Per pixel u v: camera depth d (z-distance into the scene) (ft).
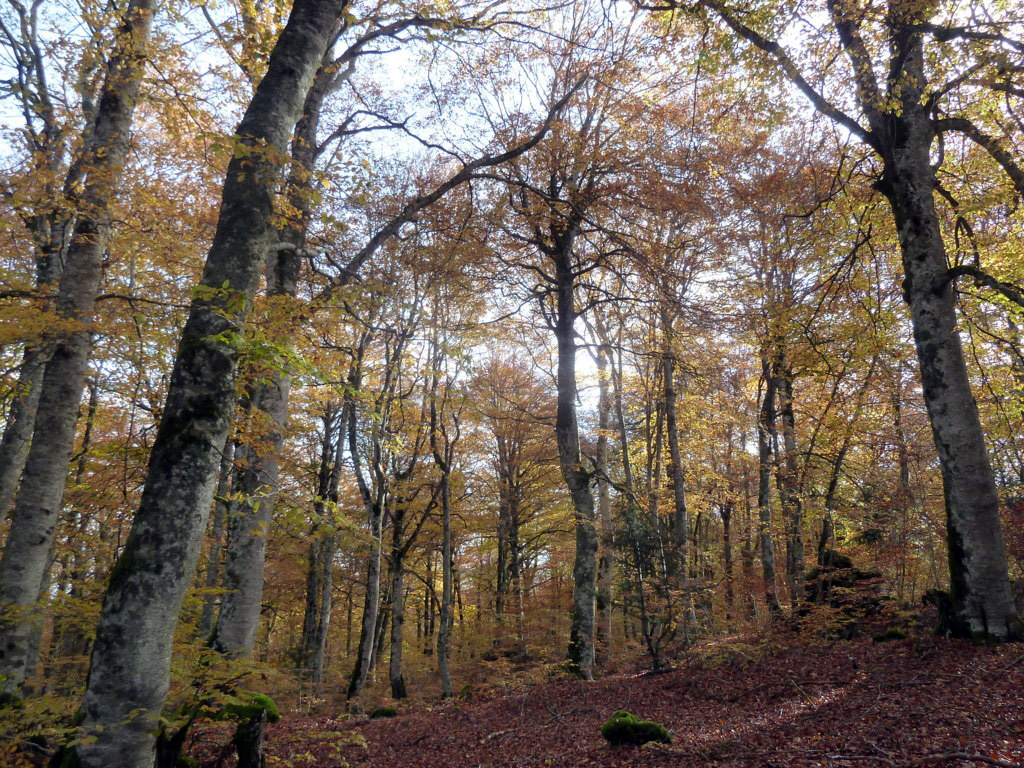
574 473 45.29
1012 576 32.81
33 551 20.12
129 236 23.75
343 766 25.89
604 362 62.13
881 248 41.24
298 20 15.49
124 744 10.38
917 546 37.96
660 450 63.21
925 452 42.80
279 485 17.06
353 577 62.08
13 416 27.71
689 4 28.48
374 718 40.55
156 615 11.06
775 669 30.45
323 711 45.39
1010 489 38.09
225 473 18.70
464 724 32.65
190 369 12.32
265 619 68.13
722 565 61.21
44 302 22.58
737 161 42.52
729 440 62.18
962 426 25.79
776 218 39.37
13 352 29.84
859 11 24.99
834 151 37.45
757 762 17.65
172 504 11.54
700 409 58.08
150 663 10.89
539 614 62.90
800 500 42.63
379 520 46.29
